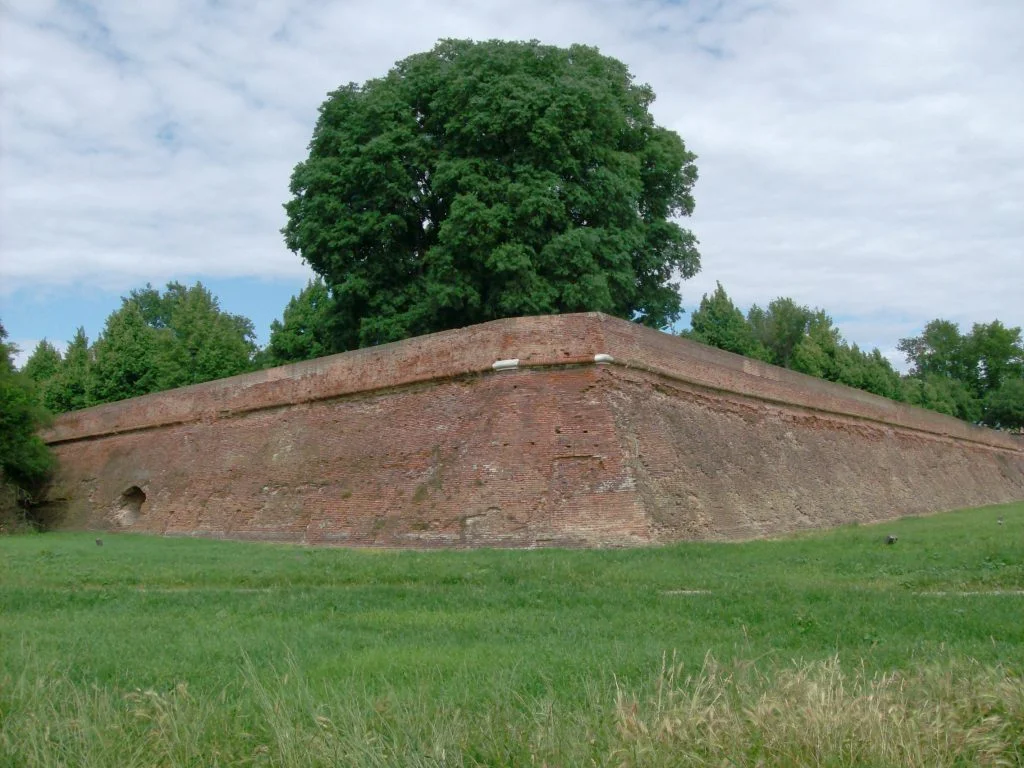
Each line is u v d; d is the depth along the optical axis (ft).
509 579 49.67
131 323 170.60
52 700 23.67
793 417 100.17
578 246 101.76
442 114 109.60
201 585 51.88
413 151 109.09
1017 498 163.63
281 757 20.02
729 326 170.09
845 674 25.66
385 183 108.99
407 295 113.19
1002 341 270.87
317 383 90.43
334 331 120.57
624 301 115.75
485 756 20.22
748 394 91.76
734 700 22.67
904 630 33.88
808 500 92.07
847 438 111.55
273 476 89.45
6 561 61.36
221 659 30.07
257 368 179.01
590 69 119.85
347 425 85.40
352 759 19.51
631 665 27.68
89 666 28.89
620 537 64.85
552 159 104.53
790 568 52.29
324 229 112.37
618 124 109.60
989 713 22.07
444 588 47.73
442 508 71.92
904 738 20.34
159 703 22.76
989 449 164.14
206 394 104.17
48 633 35.53
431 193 111.75
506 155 106.22
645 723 20.62
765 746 20.03
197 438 103.14
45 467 117.39
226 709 23.32
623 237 109.09
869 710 20.84
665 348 79.82
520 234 102.89
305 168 115.75
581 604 41.60
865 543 63.10
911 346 284.41
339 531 78.64
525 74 105.29
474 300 104.37
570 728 20.90
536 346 73.72
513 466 70.13
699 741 20.12
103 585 51.67
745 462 84.84
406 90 112.57
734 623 36.17
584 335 72.59
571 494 67.41
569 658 28.94
